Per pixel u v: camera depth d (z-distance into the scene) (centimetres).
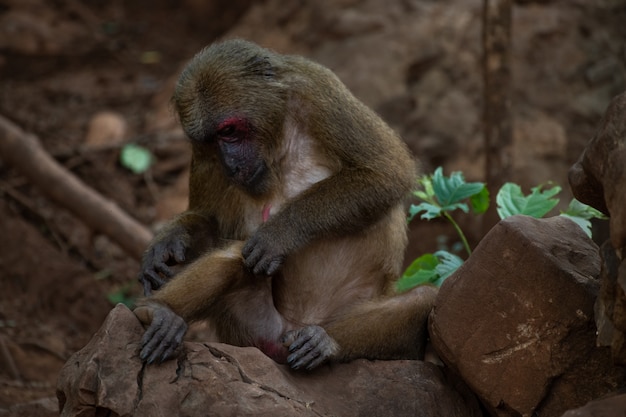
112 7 2747
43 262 1691
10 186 1897
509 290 799
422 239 1834
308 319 1000
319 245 977
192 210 1053
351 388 842
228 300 940
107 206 1711
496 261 805
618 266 704
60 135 2150
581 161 756
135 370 781
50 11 2609
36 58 2445
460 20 2086
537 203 986
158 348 789
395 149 997
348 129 972
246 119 962
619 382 777
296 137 989
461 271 827
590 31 2089
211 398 770
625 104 698
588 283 780
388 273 1016
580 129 1978
